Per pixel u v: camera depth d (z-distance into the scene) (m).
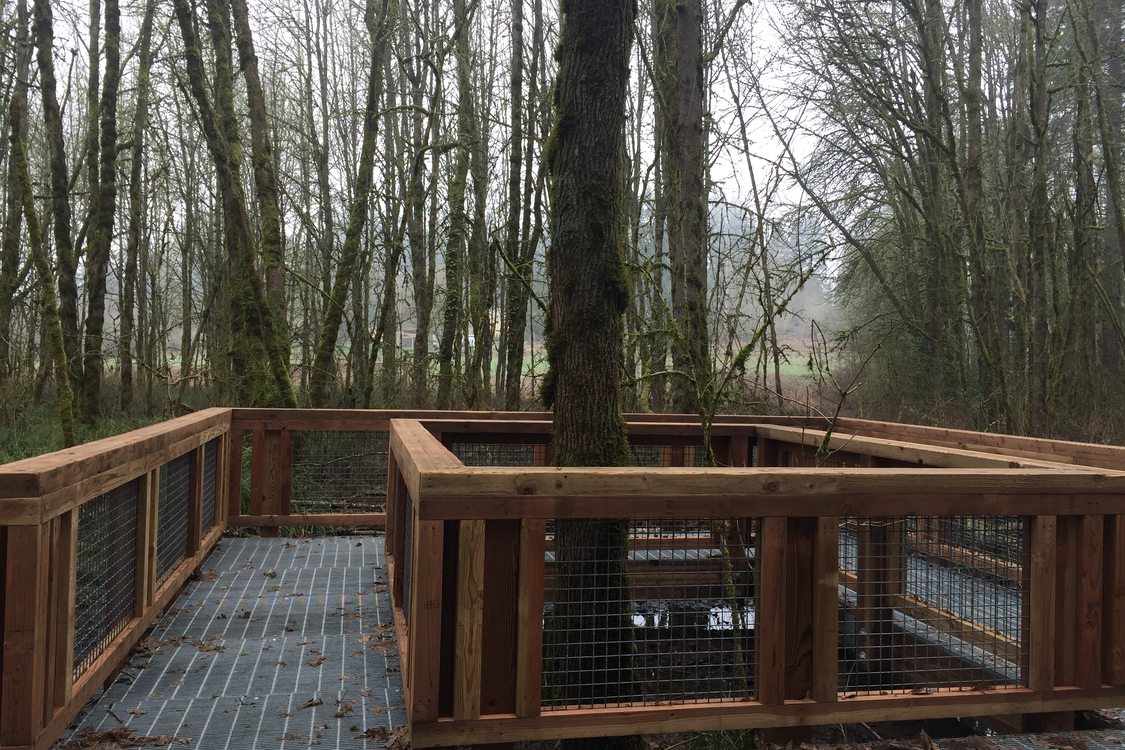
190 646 3.92
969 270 14.31
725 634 3.97
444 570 2.68
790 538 2.87
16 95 7.58
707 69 10.76
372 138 10.32
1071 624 3.06
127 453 3.39
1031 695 3.01
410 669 2.73
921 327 15.42
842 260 16.56
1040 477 2.97
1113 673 3.06
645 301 12.48
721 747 3.74
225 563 5.65
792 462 5.28
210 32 9.56
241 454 6.45
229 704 3.21
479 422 5.27
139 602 3.75
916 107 13.78
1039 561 3.00
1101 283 13.21
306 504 6.57
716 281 9.91
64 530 2.75
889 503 2.86
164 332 19.22
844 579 4.16
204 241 18.55
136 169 13.99
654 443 5.62
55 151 11.01
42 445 9.51
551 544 4.58
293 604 4.67
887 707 2.90
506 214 14.59
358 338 13.32
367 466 6.65
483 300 12.85
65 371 7.91
